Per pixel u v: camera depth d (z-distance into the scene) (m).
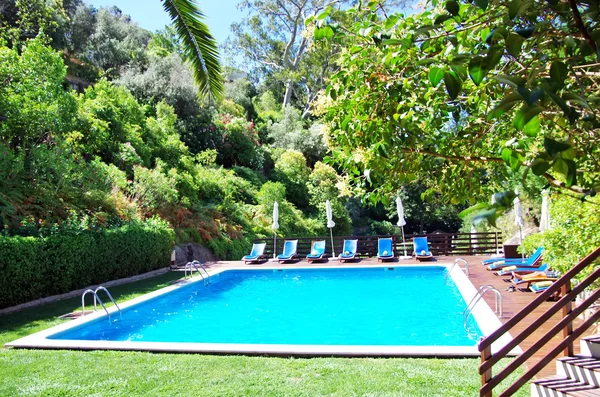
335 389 4.41
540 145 2.90
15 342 6.44
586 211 5.73
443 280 12.59
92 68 24.27
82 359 5.68
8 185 10.77
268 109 36.53
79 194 12.48
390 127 2.81
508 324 3.46
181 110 24.64
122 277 12.25
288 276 14.05
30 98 12.29
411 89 2.87
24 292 8.93
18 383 4.82
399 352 5.53
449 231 33.16
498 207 1.32
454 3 1.59
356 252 16.27
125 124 18.08
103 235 11.39
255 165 26.92
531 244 10.18
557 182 1.64
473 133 3.02
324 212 25.25
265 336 7.80
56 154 11.96
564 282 3.46
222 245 18.03
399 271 13.90
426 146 3.00
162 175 16.53
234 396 4.31
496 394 4.14
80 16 25.89
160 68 24.53
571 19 1.41
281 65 37.38
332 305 10.16
